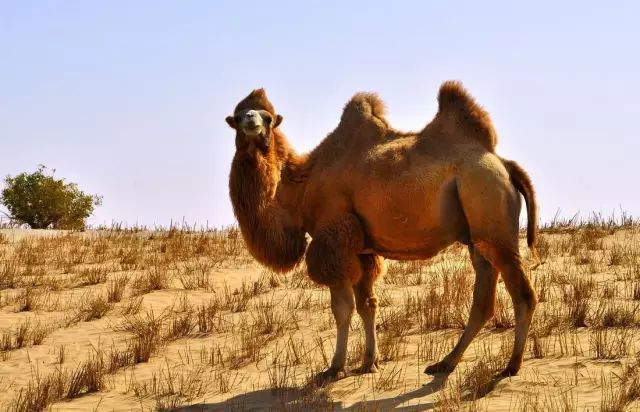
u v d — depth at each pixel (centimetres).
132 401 884
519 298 820
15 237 2314
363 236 878
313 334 1124
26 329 1207
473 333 870
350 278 877
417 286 1409
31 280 1609
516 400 751
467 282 1305
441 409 728
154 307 1379
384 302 1268
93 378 942
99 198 3253
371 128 895
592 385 773
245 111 895
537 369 840
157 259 1806
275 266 922
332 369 891
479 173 817
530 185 848
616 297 1181
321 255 871
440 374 865
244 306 1316
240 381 927
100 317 1322
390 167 852
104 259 1858
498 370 842
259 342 1076
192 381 930
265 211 904
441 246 855
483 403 751
